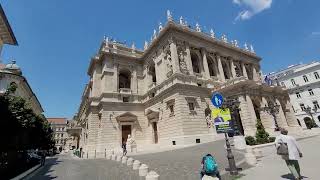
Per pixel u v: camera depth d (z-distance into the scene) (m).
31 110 28.95
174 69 40.03
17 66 52.81
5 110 18.44
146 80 51.22
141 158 24.94
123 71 52.31
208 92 42.53
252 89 40.00
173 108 38.97
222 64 52.47
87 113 52.97
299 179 9.38
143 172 14.83
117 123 44.62
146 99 49.31
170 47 42.53
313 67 73.94
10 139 19.86
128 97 48.78
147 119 47.56
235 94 38.41
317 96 72.00
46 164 32.47
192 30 46.47
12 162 23.94
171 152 28.17
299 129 47.12
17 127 19.86
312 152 17.02
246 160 15.49
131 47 54.62
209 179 8.81
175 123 37.34
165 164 18.86
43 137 44.28
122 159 23.22
